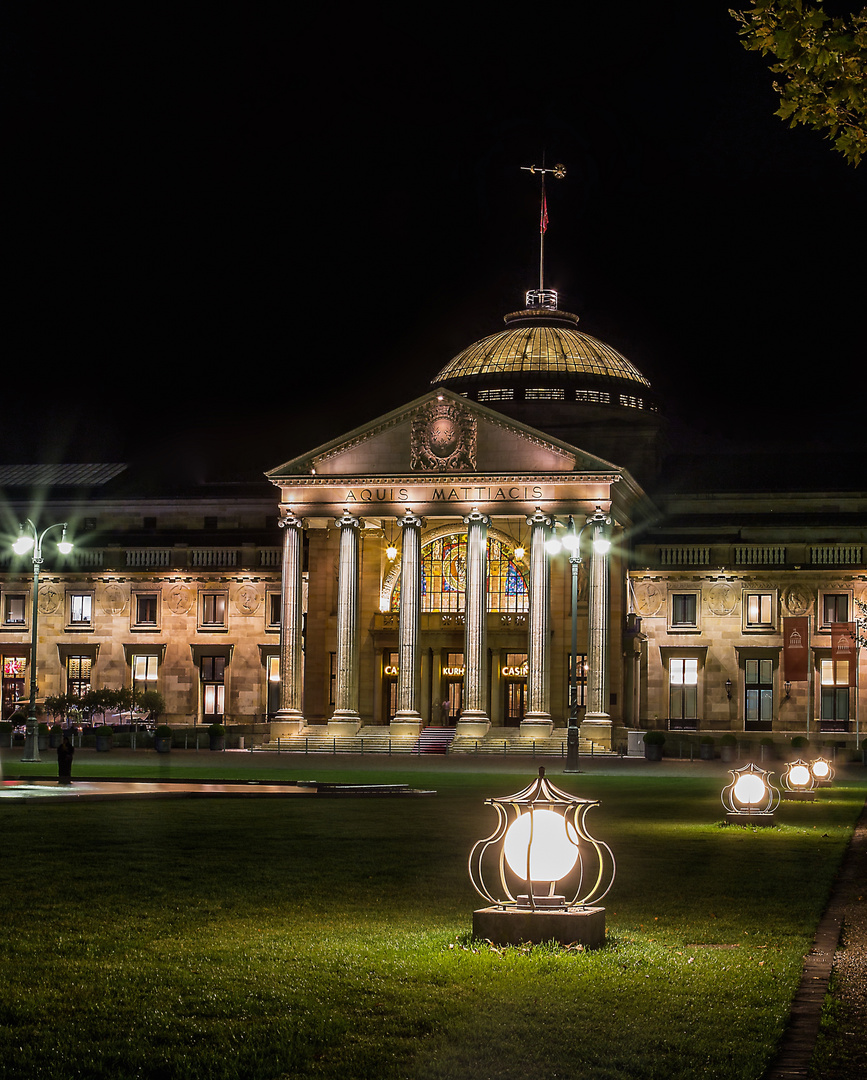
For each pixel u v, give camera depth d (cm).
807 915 2233
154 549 12044
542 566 10112
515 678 10950
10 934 2022
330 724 10338
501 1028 1480
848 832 3794
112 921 2134
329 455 10569
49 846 3116
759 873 2778
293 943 1945
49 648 12069
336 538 11288
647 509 11438
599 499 10044
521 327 12594
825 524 11106
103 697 11169
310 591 11306
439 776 7062
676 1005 1579
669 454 12688
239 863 2848
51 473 13562
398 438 10450
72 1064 1372
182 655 11850
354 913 2223
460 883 2572
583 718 10656
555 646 10738
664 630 11156
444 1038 1452
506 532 10956
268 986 1677
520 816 1933
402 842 3300
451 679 11062
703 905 2342
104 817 3881
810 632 10950
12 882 2541
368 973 1738
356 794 5166
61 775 5400
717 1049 1408
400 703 10231
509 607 10938
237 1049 1415
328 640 11231
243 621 11800
